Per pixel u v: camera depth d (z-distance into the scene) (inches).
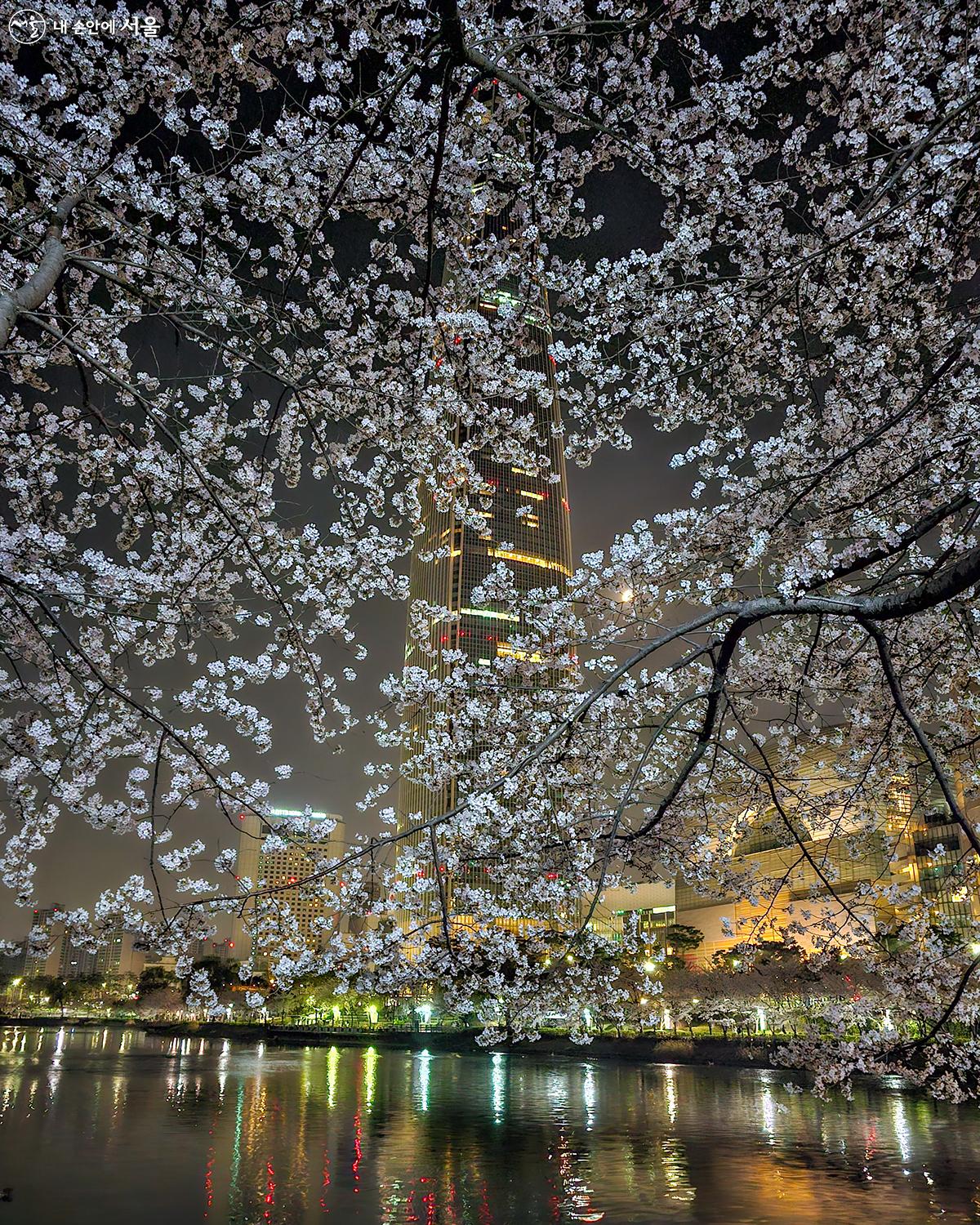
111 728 376.5
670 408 445.4
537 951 370.3
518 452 448.5
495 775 381.7
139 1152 1214.3
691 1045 2458.2
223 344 343.3
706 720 309.6
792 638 474.0
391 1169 1106.7
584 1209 919.7
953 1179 1007.0
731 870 445.1
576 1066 2554.1
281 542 443.2
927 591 241.1
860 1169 1065.5
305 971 331.0
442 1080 2202.3
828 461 425.1
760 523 422.3
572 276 428.8
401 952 337.7
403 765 411.5
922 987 366.9
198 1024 5137.8
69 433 444.1
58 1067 2603.3
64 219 322.0
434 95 369.7
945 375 342.3
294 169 387.2
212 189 379.9
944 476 397.4
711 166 404.8
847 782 446.3
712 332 439.5
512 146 405.7
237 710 389.1
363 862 339.9
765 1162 1119.6
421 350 419.8
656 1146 1245.1
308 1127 1437.0
